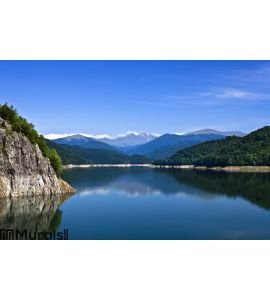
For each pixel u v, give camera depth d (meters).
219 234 80.00
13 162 125.31
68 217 97.69
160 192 154.00
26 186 128.88
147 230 83.50
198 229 84.75
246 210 109.31
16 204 113.19
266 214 102.81
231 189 159.25
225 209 111.31
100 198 135.75
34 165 133.75
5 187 121.81
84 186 177.75
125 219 96.00
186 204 121.69
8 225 85.44
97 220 94.19
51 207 112.12
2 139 125.00
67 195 141.88
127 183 195.38
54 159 155.88
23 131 138.88
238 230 83.94
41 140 153.62
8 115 136.88
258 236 78.38
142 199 133.88
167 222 92.44
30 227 83.94
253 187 164.12
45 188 136.12
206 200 130.12
